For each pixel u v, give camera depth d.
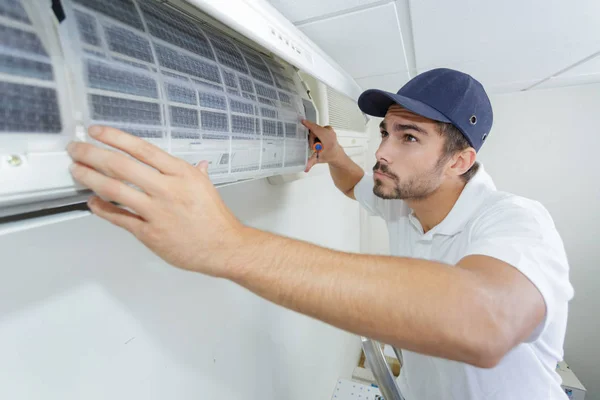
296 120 0.75
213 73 0.48
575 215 2.09
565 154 2.04
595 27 0.76
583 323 2.18
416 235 0.98
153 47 0.38
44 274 0.42
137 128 0.35
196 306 0.72
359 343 2.58
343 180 1.26
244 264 0.34
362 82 1.35
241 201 0.88
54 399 0.44
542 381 0.73
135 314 0.56
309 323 1.45
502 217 0.56
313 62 0.63
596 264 2.09
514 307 0.36
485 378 0.76
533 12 0.67
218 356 0.80
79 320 0.47
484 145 2.19
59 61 0.28
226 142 0.50
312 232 1.48
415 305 0.33
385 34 0.77
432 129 0.69
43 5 0.27
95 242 0.49
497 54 0.99
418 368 1.01
